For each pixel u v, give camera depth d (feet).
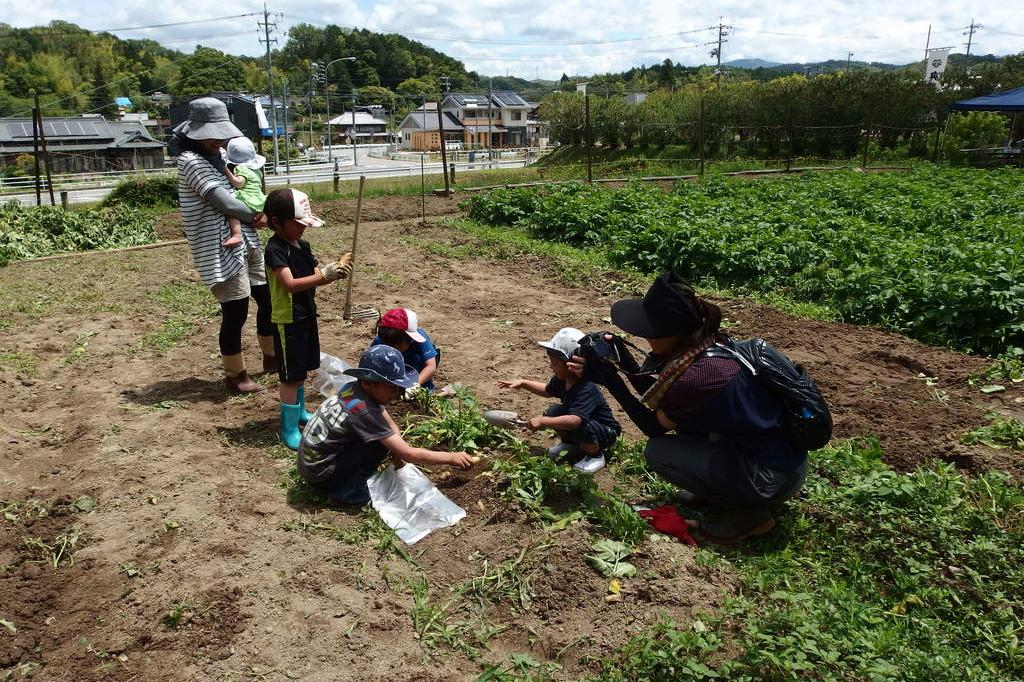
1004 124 111.34
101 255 42.88
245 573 12.81
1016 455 17.47
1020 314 25.96
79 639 11.60
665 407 13.79
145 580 12.74
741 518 14.33
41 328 27.63
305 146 309.83
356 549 13.67
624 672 10.82
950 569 13.06
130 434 18.31
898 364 24.95
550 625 11.92
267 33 188.65
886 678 10.21
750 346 13.64
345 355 24.98
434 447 17.44
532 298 33.86
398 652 11.28
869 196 56.34
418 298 33.58
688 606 12.19
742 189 63.87
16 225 44.50
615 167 105.29
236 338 20.95
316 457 15.03
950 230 44.52
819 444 13.55
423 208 60.18
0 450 17.67
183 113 177.27
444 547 13.79
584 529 13.75
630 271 38.96
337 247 46.11
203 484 15.94
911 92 120.78
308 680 10.67
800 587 12.78
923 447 18.19
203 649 11.25
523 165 155.43
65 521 14.62
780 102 123.75
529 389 17.99
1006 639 11.36
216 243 19.89
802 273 36.11
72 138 189.26
